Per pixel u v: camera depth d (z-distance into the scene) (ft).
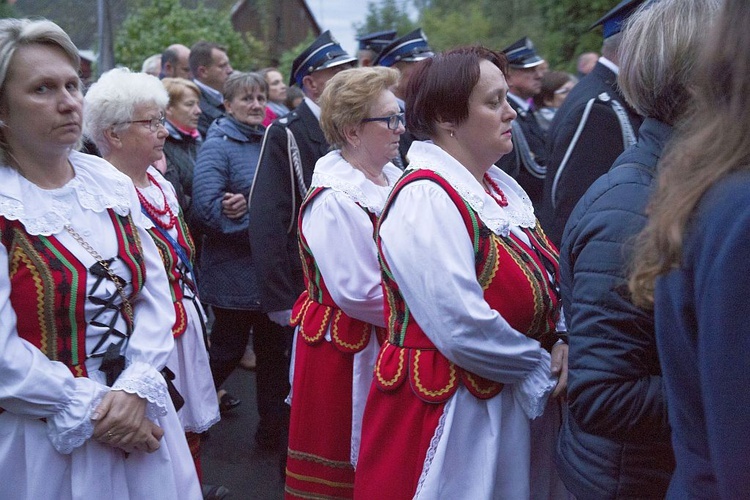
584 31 37.47
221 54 19.01
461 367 6.54
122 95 9.27
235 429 14.12
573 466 5.71
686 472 3.77
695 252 3.53
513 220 7.02
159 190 9.76
